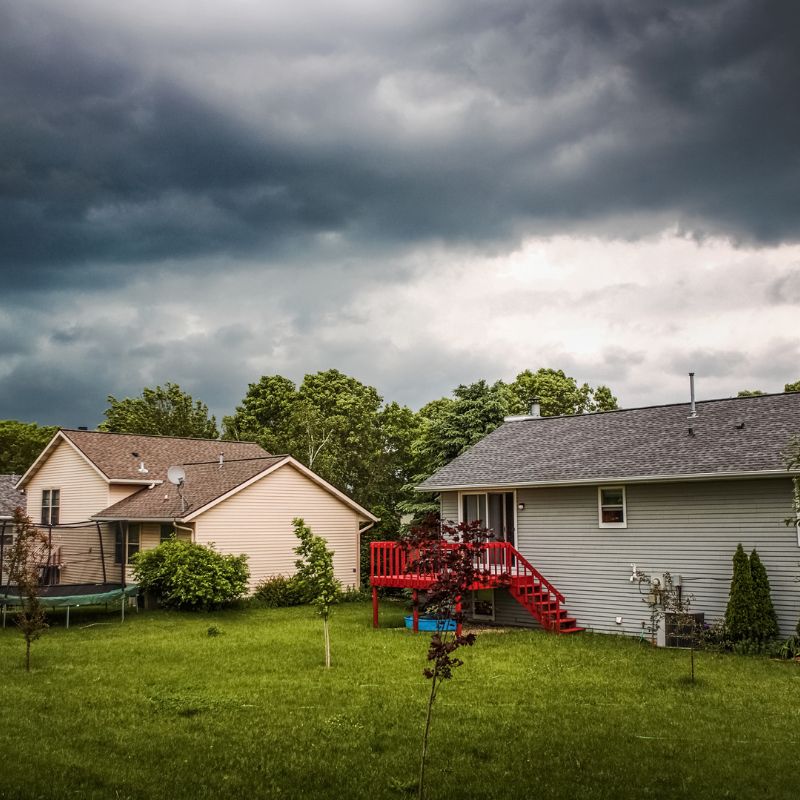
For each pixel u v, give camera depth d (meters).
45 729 11.71
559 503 23.91
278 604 28.53
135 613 25.64
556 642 20.34
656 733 11.74
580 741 11.32
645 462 22.27
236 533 29.39
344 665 16.78
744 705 13.39
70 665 16.70
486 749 10.95
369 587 33.41
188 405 58.34
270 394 62.19
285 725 12.07
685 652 18.73
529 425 29.70
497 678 15.55
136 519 28.73
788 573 19.25
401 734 11.64
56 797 9.05
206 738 11.37
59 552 29.06
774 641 18.62
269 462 30.86
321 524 32.12
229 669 16.31
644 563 21.80
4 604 22.66
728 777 9.84
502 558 23.80
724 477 19.91
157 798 9.11
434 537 9.29
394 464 46.19
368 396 60.44
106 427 57.62
